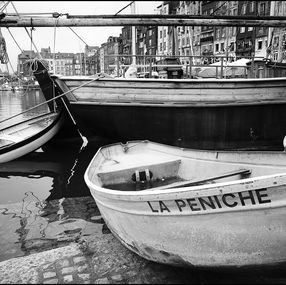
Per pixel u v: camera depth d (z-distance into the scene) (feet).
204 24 28.91
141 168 16.11
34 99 147.95
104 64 35.27
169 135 29.63
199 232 9.74
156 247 10.66
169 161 16.62
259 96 28.71
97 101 28.96
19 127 36.88
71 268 11.08
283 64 35.86
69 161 30.37
